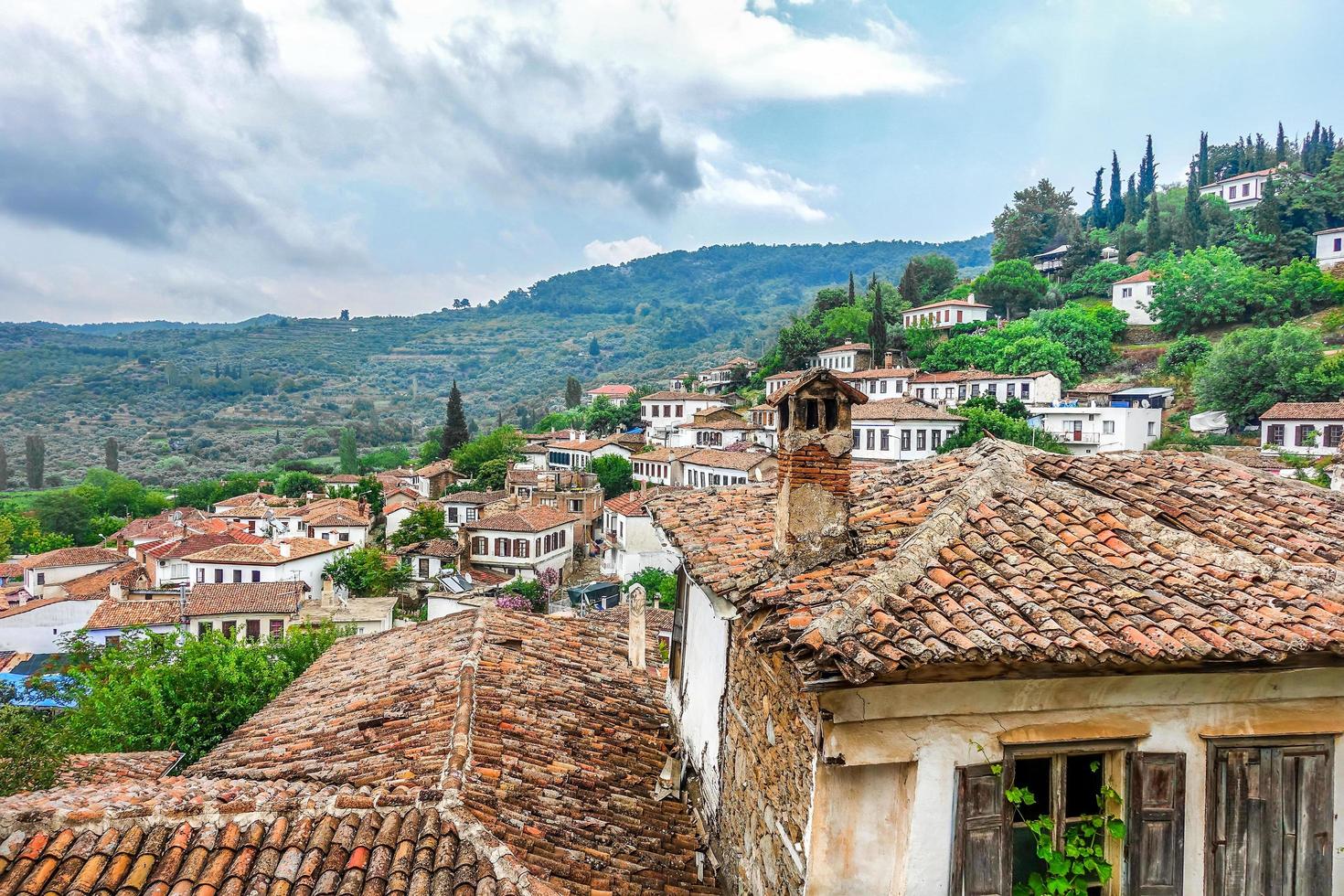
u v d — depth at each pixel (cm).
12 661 5125
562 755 1102
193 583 6003
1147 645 577
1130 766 636
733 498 1102
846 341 11144
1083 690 620
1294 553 741
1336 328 8231
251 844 666
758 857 762
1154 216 11869
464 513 8419
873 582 633
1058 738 618
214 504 11431
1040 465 898
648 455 8369
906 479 947
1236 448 6531
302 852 663
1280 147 13912
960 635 573
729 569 810
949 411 7306
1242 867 647
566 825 913
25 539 9219
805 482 741
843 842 602
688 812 1059
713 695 989
